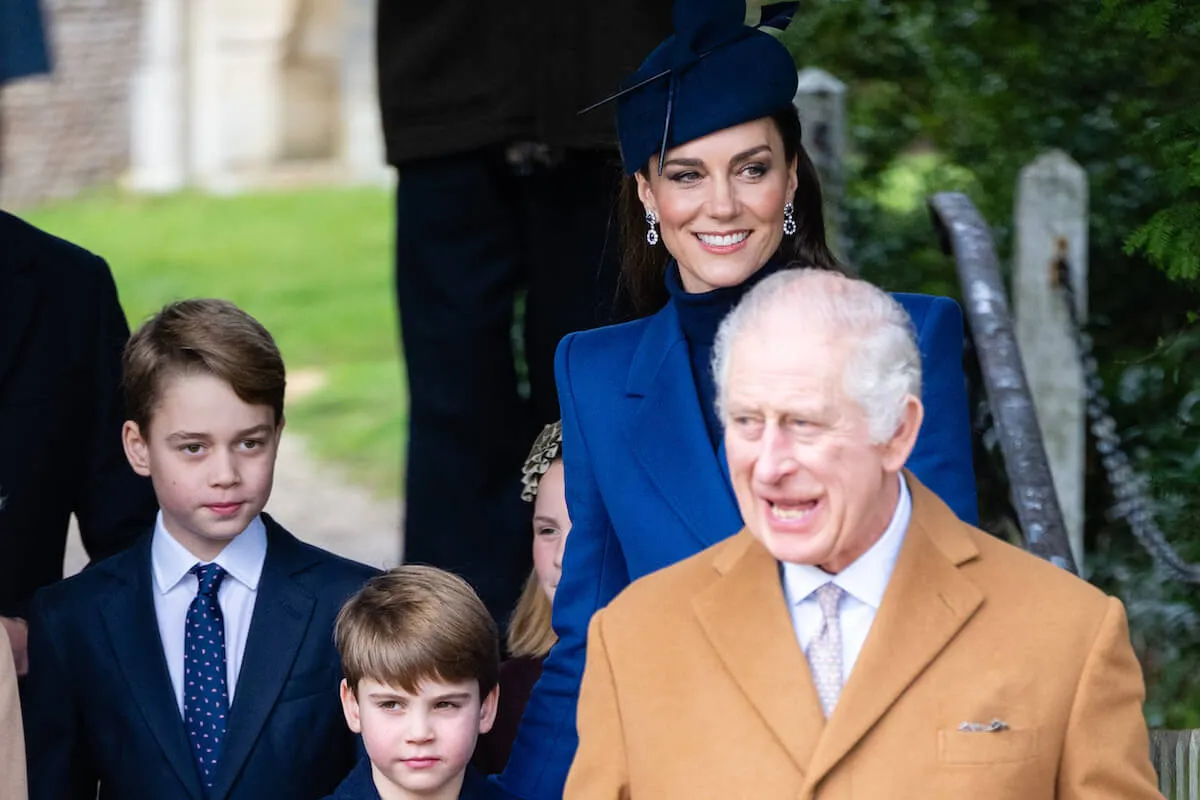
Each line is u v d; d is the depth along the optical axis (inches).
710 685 404.5
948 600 394.9
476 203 791.7
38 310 607.8
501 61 765.9
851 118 1069.8
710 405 489.7
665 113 483.8
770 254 491.8
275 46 3149.6
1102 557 890.1
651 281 528.1
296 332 2315.5
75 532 1327.5
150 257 2667.3
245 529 556.7
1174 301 916.6
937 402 469.7
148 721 532.1
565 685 499.5
